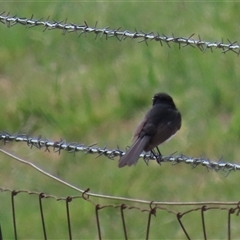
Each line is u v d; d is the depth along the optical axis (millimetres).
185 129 14375
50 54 17422
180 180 13086
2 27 18047
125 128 14758
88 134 14711
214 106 15039
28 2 19234
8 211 12742
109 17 18406
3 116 15312
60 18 18562
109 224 12336
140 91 15641
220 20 17656
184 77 15930
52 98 15750
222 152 13773
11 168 13742
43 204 12859
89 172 13461
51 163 13750
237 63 15977
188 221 12211
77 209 12656
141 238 12039
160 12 18344
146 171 13281
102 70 16562
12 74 16812
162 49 16859
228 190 12766
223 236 11891
